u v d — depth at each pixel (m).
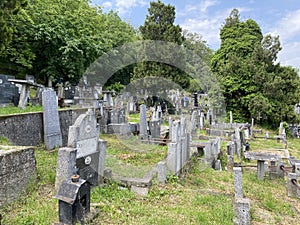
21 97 10.27
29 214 3.90
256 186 7.37
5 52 16.27
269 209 5.73
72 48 18.03
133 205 4.88
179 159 7.22
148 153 9.37
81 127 5.29
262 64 23.81
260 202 6.11
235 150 11.66
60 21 18.17
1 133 6.39
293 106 23.75
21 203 4.27
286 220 5.14
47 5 18.33
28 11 16.72
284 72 23.95
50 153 7.24
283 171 8.70
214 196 5.76
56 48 18.48
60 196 3.66
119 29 28.08
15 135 6.86
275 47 24.39
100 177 5.83
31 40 17.69
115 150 9.48
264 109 22.11
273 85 22.64
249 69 23.75
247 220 4.29
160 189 5.82
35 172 5.03
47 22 17.69
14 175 4.43
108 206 4.63
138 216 4.43
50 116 8.05
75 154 4.87
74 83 19.50
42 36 17.27
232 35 28.00
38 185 4.91
